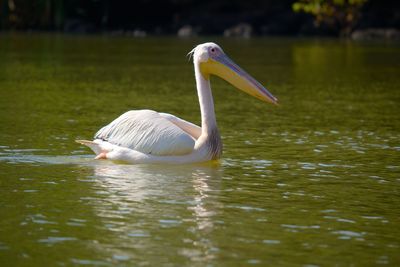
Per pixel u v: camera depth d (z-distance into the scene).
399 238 9.12
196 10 82.00
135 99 22.84
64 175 12.11
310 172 12.88
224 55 13.79
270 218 9.87
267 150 14.89
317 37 74.62
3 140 15.20
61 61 38.75
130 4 81.75
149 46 54.84
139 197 10.78
